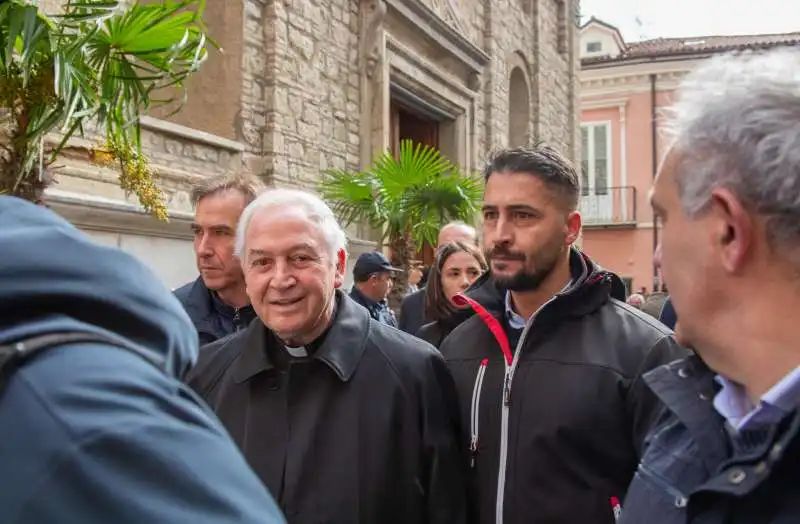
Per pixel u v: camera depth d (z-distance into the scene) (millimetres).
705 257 955
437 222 7172
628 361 1963
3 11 2512
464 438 2119
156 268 5406
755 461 914
